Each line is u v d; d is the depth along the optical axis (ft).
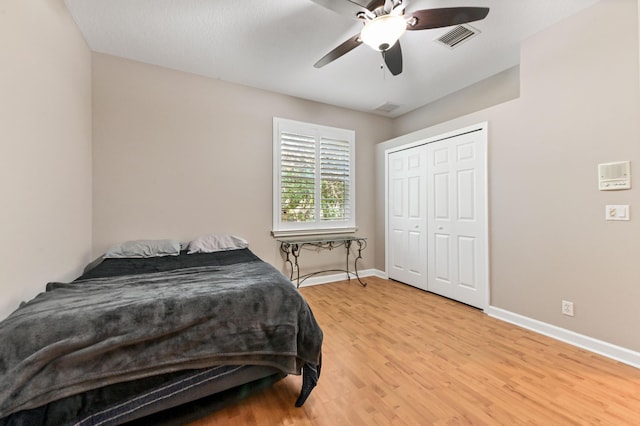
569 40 7.12
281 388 5.40
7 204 4.31
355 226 13.87
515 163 8.39
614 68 6.38
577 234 7.06
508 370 5.95
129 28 7.39
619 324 6.34
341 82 10.73
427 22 5.75
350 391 5.29
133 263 7.32
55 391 3.26
